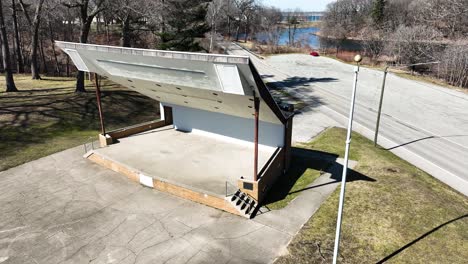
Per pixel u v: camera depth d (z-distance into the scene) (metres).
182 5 34.88
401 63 59.81
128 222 13.61
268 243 12.46
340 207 9.98
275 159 16.89
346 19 110.75
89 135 23.72
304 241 12.59
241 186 14.92
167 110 23.83
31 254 11.77
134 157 18.52
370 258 11.80
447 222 14.03
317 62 65.50
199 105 19.33
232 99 14.92
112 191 16.00
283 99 36.72
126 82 18.77
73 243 12.35
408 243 12.63
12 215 14.02
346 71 55.88
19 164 18.62
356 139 24.80
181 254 11.82
